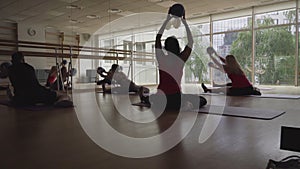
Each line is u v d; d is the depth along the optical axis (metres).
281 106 2.62
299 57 7.16
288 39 7.35
